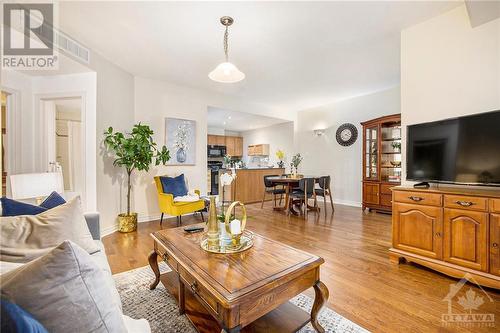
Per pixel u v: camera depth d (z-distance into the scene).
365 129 5.09
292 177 5.48
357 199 5.69
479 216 1.95
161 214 4.06
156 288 1.98
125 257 2.63
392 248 2.53
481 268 1.94
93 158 3.28
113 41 2.96
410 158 2.60
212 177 7.87
